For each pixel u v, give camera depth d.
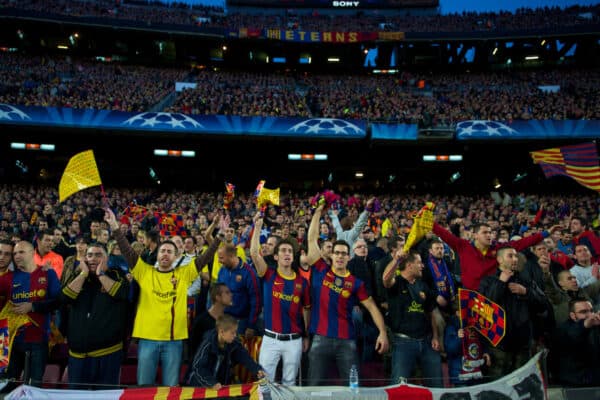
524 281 5.12
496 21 37.53
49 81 27.88
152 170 30.02
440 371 5.14
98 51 37.84
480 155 28.80
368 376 6.11
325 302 5.01
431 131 24.17
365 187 32.88
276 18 39.94
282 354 4.95
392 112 25.64
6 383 3.92
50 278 5.26
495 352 4.91
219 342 4.14
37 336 5.02
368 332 6.24
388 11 42.34
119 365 4.83
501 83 34.22
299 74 38.28
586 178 9.00
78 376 4.62
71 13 34.44
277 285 5.05
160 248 4.92
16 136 25.31
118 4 37.72
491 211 17.94
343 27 38.59
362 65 41.47
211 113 24.44
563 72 35.41
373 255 7.57
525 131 23.80
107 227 9.62
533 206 21.11
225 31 35.75
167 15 37.59
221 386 3.83
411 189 31.69
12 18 32.34
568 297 5.77
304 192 30.72
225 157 30.53
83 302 4.76
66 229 10.92
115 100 24.47
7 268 5.09
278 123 24.38
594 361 4.95
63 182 4.71
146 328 4.74
